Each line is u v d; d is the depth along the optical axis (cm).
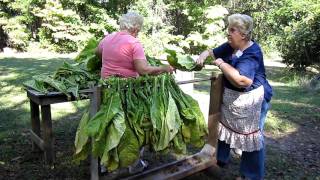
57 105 602
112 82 279
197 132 312
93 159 280
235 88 318
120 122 265
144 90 293
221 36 1839
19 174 355
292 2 1512
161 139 288
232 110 322
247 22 298
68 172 363
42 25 1669
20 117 527
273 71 1252
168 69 309
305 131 523
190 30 1947
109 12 1900
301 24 1170
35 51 1680
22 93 686
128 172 318
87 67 376
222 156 358
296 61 1159
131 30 323
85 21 1861
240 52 305
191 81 327
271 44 1700
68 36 1672
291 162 411
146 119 286
